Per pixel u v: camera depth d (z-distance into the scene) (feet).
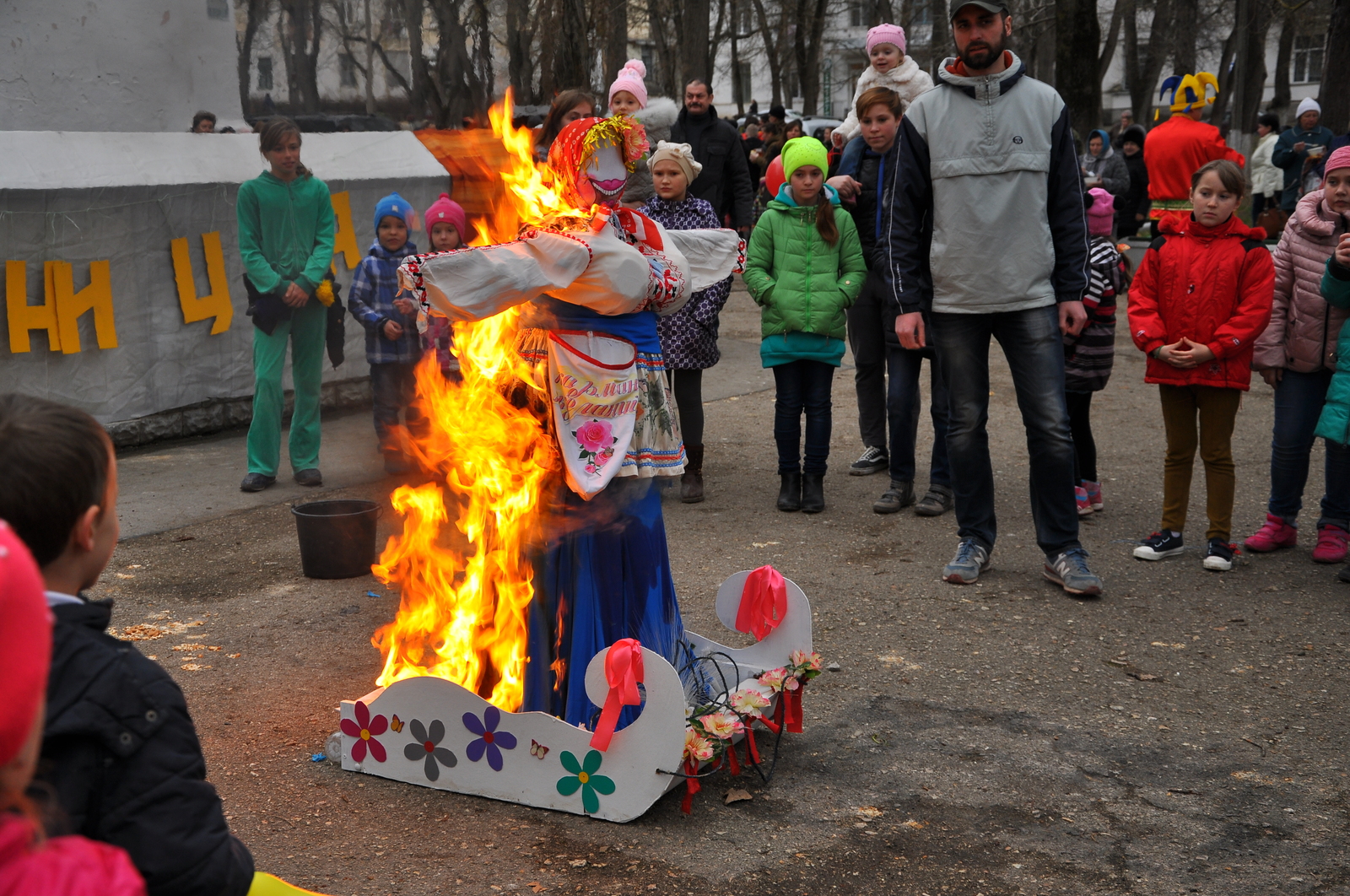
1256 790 10.12
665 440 10.39
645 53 116.47
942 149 14.93
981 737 11.21
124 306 23.47
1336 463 16.26
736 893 8.51
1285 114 122.01
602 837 9.34
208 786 5.12
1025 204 14.78
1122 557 16.83
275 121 20.22
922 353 19.07
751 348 35.60
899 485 19.36
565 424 9.87
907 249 15.48
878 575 16.17
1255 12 104.88
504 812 9.77
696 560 16.85
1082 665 12.98
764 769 10.53
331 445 24.26
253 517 19.11
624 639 9.62
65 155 22.18
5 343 21.48
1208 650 13.37
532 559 10.27
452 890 8.52
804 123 84.58
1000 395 28.81
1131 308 16.35
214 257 25.04
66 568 4.93
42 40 22.65
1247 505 19.43
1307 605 14.78
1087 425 18.56
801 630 11.17
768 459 23.02
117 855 3.99
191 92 24.95
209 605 15.01
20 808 3.74
